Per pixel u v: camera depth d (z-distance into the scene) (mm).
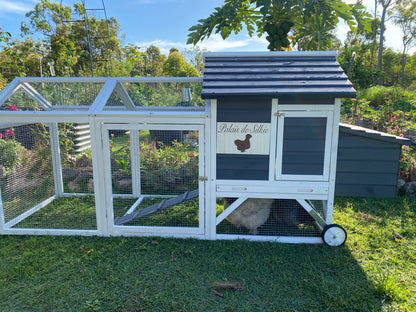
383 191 5652
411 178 6047
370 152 5570
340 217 4652
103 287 2951
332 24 5664
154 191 5707
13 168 4844
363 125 9148
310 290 2930
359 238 3980
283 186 3797
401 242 3863
